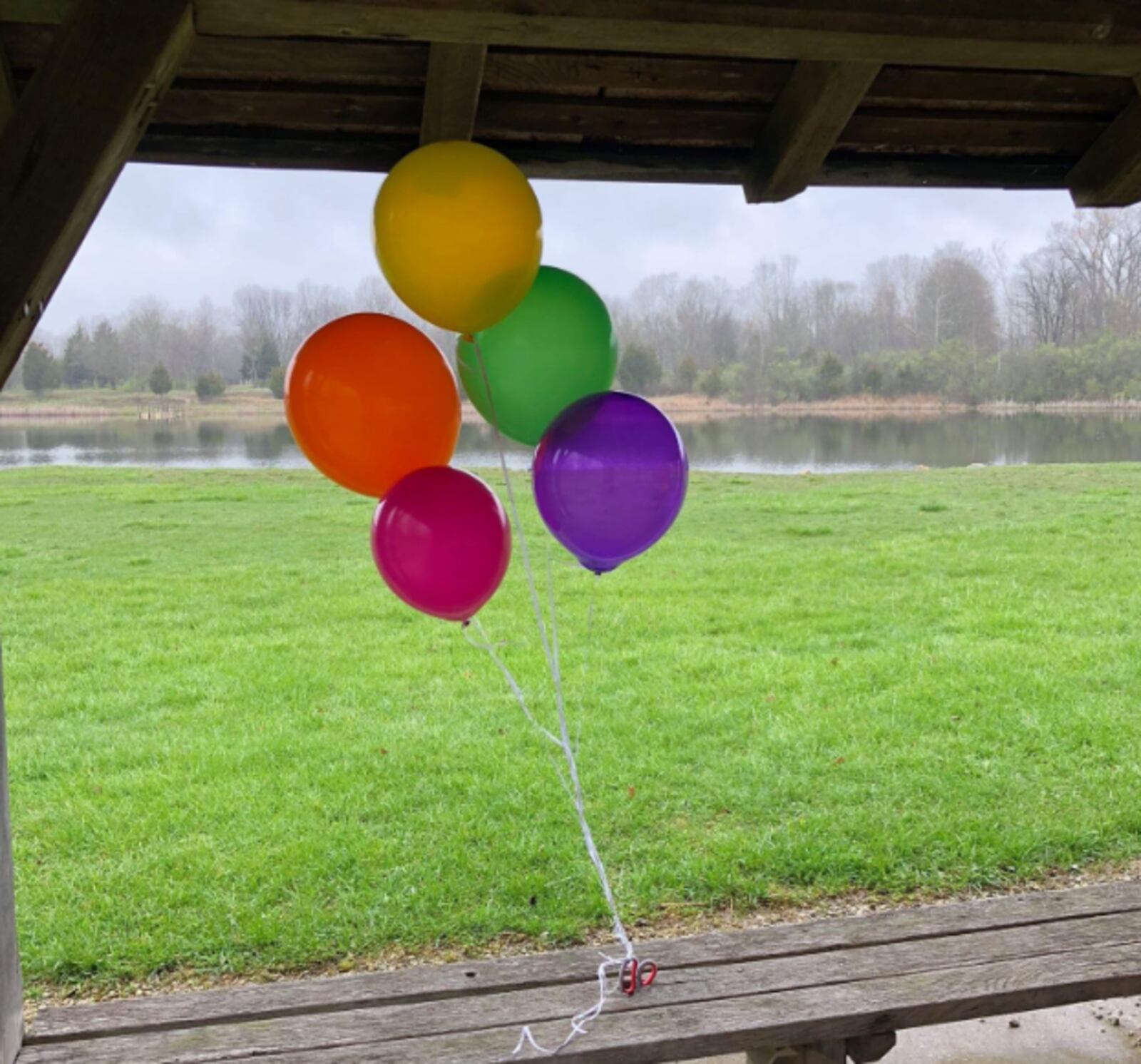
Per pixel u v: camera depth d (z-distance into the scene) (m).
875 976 2.15
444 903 2.90
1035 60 1.85
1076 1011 2.55
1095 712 4.28
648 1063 1.97
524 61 2.18
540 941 2.73
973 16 1.73
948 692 4.59
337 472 2.05
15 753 4.08
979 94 2.46
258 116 2.29
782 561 7.55
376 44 2.05
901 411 29.14
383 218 1.85
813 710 4.40
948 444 18.98
